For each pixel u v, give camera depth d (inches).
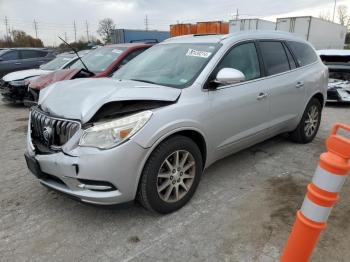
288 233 111.9
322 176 62.4
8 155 195.5
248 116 149.9
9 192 145.6
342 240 107.3
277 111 168.7
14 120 289.3
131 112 110.0
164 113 113.7
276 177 156.7
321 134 229.5
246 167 168.2
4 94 349.4
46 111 123.5
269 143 205.0
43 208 131.3
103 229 116.6
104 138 104.3
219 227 116.1
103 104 107.5
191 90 126.4
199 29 776.9
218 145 139.0
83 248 106.8
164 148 114.5
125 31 888.3
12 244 109.5
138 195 115.3
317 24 871.7
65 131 111.4
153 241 109.4
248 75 151.6
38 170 117.8
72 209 130.0
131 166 106.8
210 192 141.5
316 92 196.5
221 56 139.6
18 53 522.9
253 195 138.9
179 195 126.6
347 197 135.4
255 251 103.3
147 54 167.2
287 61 178.5
